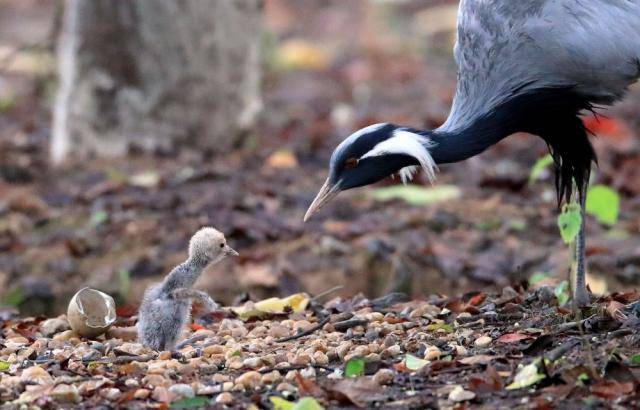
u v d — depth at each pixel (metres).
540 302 10.14
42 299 13.97
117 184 16.94
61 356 9.12
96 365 8.84
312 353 8.91
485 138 10.04
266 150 19.28
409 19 34.28
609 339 8.54
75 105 18.70
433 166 9.84
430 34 32.66
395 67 29.11
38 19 32.84
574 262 10.02
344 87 26.86
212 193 16.66
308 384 8.03
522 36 9.87
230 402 7.96
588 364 7.98
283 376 8.48
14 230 15.45
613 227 15.45
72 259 14.61
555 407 7.49
